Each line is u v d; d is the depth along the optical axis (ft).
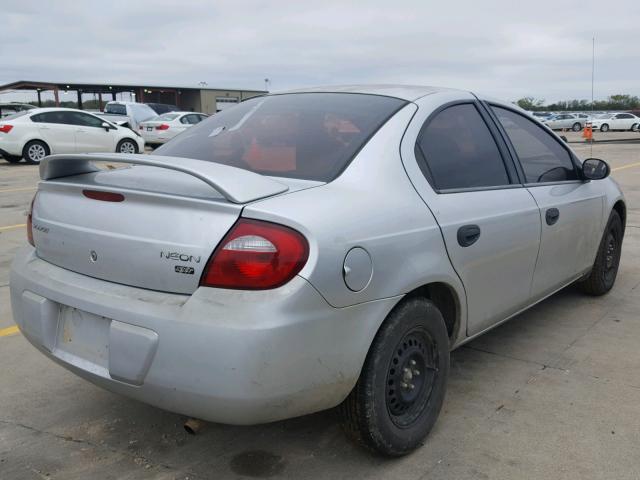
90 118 55.77
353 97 10.47
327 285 7.29
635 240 22.80
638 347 13.00
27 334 8.85
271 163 9.09
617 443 9.32
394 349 8.34
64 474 8.67
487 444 9.32
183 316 7.06
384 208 8.29
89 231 8.08
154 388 7.30
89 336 8.04
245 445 9.36
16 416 10.25
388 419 8.48
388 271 8.06
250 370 6.90
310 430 9.74
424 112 9.98
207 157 9.74
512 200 10.94
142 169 9.47
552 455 9.02
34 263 9.05
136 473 8.70
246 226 7.14
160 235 7.43
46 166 8.95
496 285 10.58
